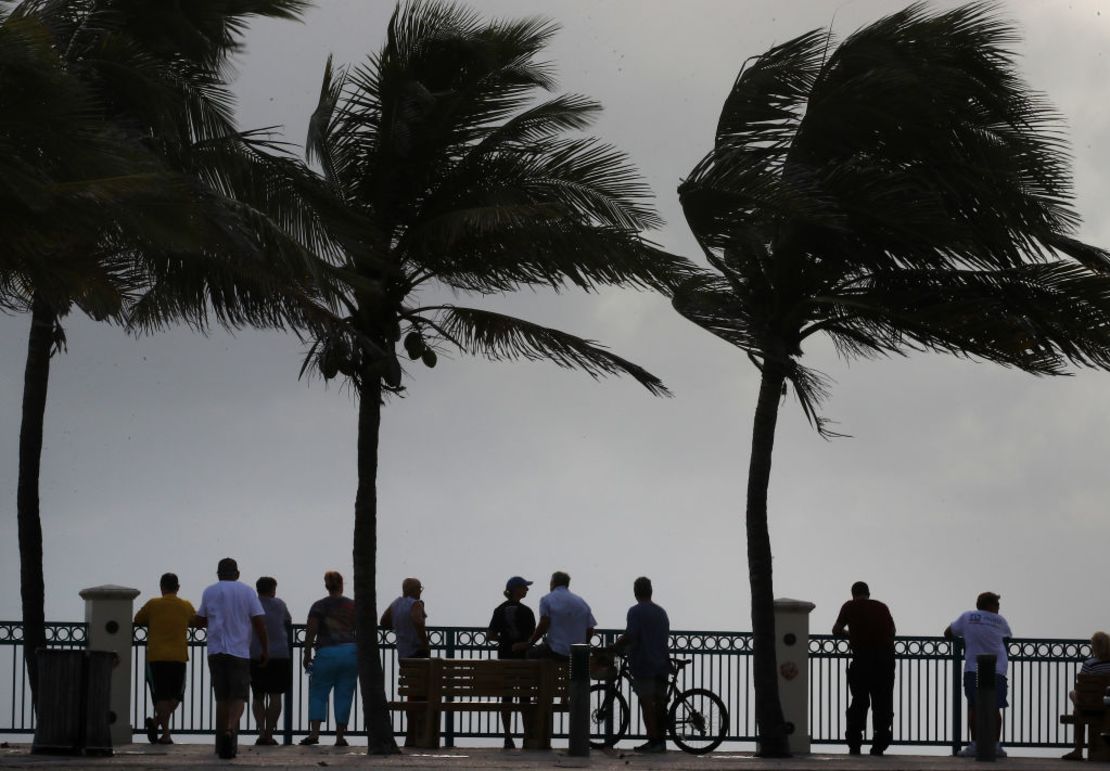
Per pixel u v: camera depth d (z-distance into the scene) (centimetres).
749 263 4078
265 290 3503
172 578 4084
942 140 3891
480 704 4000
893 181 3803
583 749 3712
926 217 3788
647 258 3728
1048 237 3941
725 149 3738
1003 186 3906
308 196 3609
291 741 4166
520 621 4209
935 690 4331
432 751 3931
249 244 3303
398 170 3859
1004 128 3956
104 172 3005
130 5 3862
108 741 3588
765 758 3894
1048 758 4116
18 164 2855
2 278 3297
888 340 4075
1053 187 3944
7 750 3744
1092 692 4019
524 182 3838
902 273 4019
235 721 3572
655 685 4041
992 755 3888
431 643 4206
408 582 4166
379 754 3728
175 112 3722
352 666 4066
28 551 3984
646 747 4047
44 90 2912
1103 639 4078
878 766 3650
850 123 3869
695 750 4116
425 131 3828
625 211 3756
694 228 3812
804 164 3912
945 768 3631
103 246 3284
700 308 3778
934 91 3831
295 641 4194
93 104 2991
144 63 3706
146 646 4100
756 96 3947
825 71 3881
